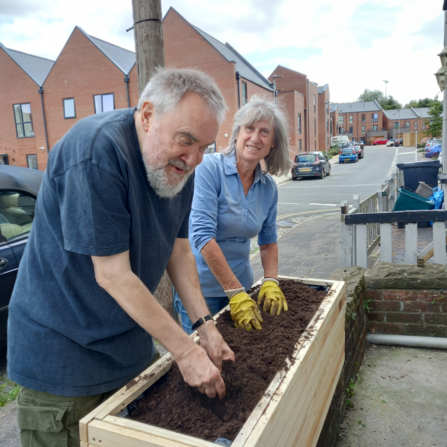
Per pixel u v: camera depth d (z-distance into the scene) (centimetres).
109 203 109
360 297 312
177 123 109
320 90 4603
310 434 149
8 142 2612
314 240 650
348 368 265
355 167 2742
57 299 124
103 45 2505
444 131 815
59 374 126
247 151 194
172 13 2184
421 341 323
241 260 227
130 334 138
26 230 352
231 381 128
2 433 242
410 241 354
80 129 112
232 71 2134
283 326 170
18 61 2530
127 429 101
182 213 149
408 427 240
